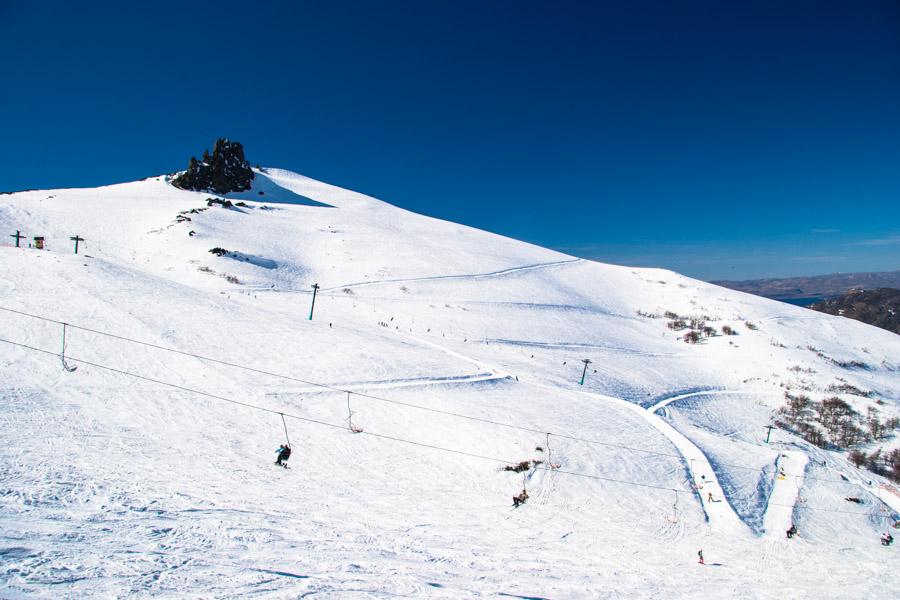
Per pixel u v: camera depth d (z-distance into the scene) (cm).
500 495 2708
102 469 1903
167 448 2497
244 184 16262
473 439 3353
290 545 1316
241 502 1803
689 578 1719
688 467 3616
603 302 11031
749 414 6344
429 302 8650
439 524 2050
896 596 1858
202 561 1051
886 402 7362
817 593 1719
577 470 3170
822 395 7212
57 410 2792
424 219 17038
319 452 2900
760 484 3694
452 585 1148
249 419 3192
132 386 3347
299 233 11844
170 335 4250
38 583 808
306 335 4925
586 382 5825
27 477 1616
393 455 3025
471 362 5494
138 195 13275
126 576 891
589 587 1355
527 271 11856
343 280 9225
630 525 2589
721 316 10900
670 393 6444
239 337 4534
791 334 10206
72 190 13212
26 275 4894
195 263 8094
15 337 3678
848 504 3697
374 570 1177
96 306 4484
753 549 2514
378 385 4091
